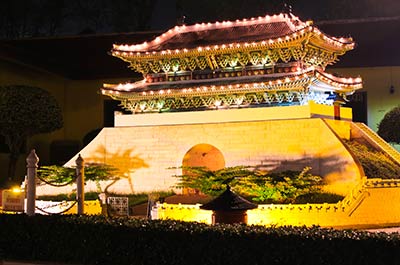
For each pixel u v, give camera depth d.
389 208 19.95
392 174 21.66
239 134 23.52
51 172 23.50
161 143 24.75
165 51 25.39
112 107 40.69
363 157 22.28
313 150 22.08
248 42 23.94
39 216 13.51
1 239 13.51
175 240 11.56
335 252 10.16
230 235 11.02
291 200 19.80
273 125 22.97
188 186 20.91
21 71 38.16
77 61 40.69
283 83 23.56
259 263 10.69
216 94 25.08
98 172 23.55
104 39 40.31
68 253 12.74
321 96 26.14
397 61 36.53
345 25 37.44
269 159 22.84
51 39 40.69
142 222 12.40
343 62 37.22
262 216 18.52
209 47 24.58
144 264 11.84
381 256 9.85
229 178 20.28
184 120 24.94
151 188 24.56
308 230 10.96
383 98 36.66
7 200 16.23
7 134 31.83
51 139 40.62
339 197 20.39
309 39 23.31
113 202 19.77
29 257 13.20
